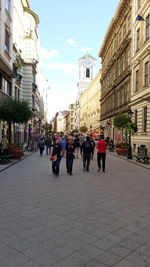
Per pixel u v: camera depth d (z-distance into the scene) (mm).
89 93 73000
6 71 21875
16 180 9617
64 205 6254
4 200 6672
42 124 72875
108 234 4414
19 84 32250
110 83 41094
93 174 11484
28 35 37000
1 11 19375
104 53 48438
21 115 17328
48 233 4410
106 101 45500
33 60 37406
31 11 37094
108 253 3682
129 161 17812
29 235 4309
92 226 4805
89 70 99062
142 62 23500
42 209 5887
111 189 8266
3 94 21453
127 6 29938
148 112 21469
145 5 22688
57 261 3420
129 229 4684
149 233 4508
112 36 39938
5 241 4051
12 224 4855
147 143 21516
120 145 22828
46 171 12109
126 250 3791
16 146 17750
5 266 3268
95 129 60625
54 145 10883
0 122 21406
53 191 7805
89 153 12367
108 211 5820
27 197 7016
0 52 19250
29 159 18297
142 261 3461
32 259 3461
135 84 25859
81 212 5699
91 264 3357
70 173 11188
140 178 10648
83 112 85125
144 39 22750
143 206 6301
